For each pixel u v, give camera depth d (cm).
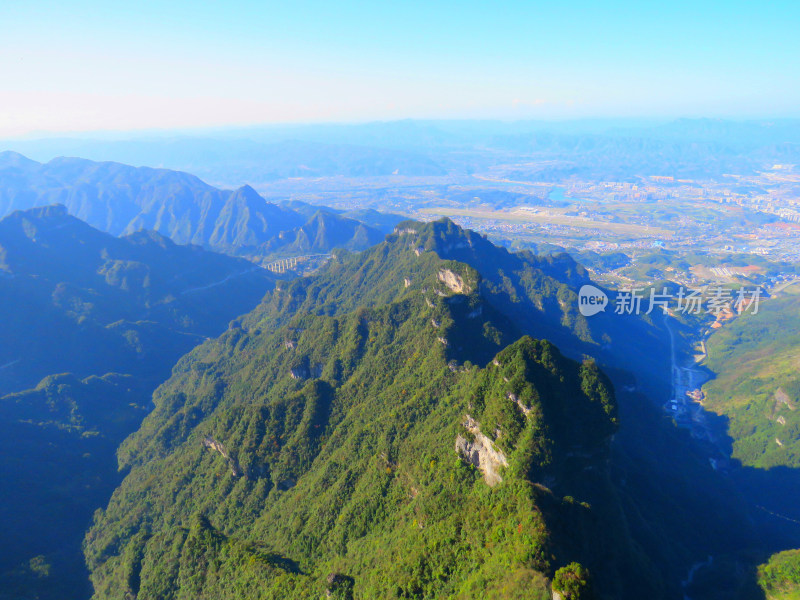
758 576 12638
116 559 15538
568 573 7869
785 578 12194
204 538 13525
